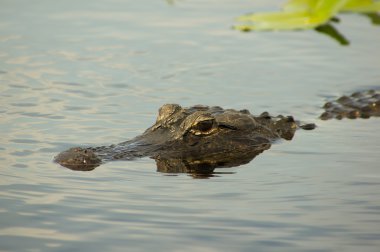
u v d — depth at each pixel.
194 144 34.50
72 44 50.47
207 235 26.22
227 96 43.06
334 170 32.50
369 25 55.56
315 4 56.97
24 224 26.86
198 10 57.28
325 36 53.38
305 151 34.94
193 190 30.28
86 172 31.77
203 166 32.97
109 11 56.81
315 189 30.36
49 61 47.62
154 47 50.34
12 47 49.56
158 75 46.06
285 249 25.20
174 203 28.92
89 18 55.16
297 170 32.56
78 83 44.34
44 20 54.50
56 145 34.94
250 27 54.00
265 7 57.91
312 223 27.17
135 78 45.47
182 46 50.62
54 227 26.69
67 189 29.97
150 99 42.25
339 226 26.91
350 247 25.30
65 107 40.53
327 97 43.38
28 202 28.66
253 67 47.72
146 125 38.06
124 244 25.50
